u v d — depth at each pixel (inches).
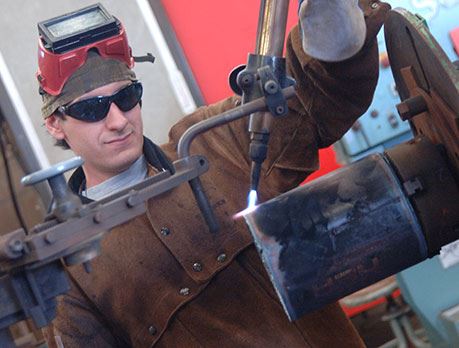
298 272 58.5
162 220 72.9
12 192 97.5
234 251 72.2
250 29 157.0
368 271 59.1
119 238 73.8
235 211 73.1
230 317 71.6
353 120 71.7
